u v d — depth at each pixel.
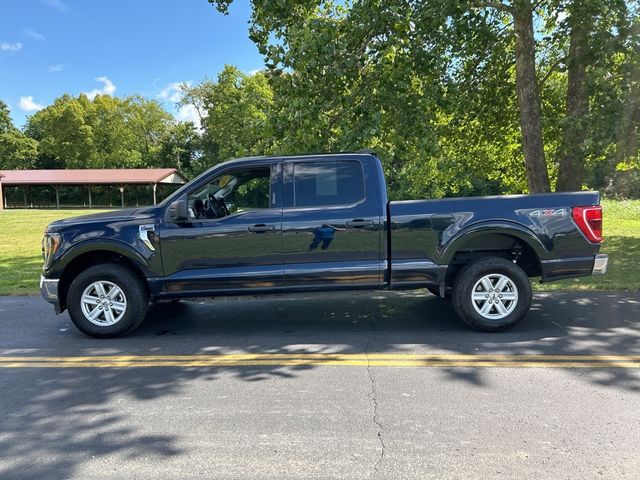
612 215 24.59
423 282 5.66
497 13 11.75
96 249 5.58
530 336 5.50
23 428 3.54
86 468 3.00
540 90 12.80
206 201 5.84
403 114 9.30
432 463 2.98
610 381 4.19
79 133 66.25
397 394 4.00
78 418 3.68
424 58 8.59
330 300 7.42
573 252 5.64
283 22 9.07
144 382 4.37
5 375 4.59
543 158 10.72
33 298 8.05
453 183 25.20
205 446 3.24
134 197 55.72
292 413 3.69
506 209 5.61
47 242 5.68
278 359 4.90
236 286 5.64
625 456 3.03
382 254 5.64
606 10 8.52
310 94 8.37
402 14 8.23
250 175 5.79
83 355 5.13
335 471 2.92
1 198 47.75
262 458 3.07
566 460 2.99
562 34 10.97
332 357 4.93
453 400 3.87
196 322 6.35
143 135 73.19
